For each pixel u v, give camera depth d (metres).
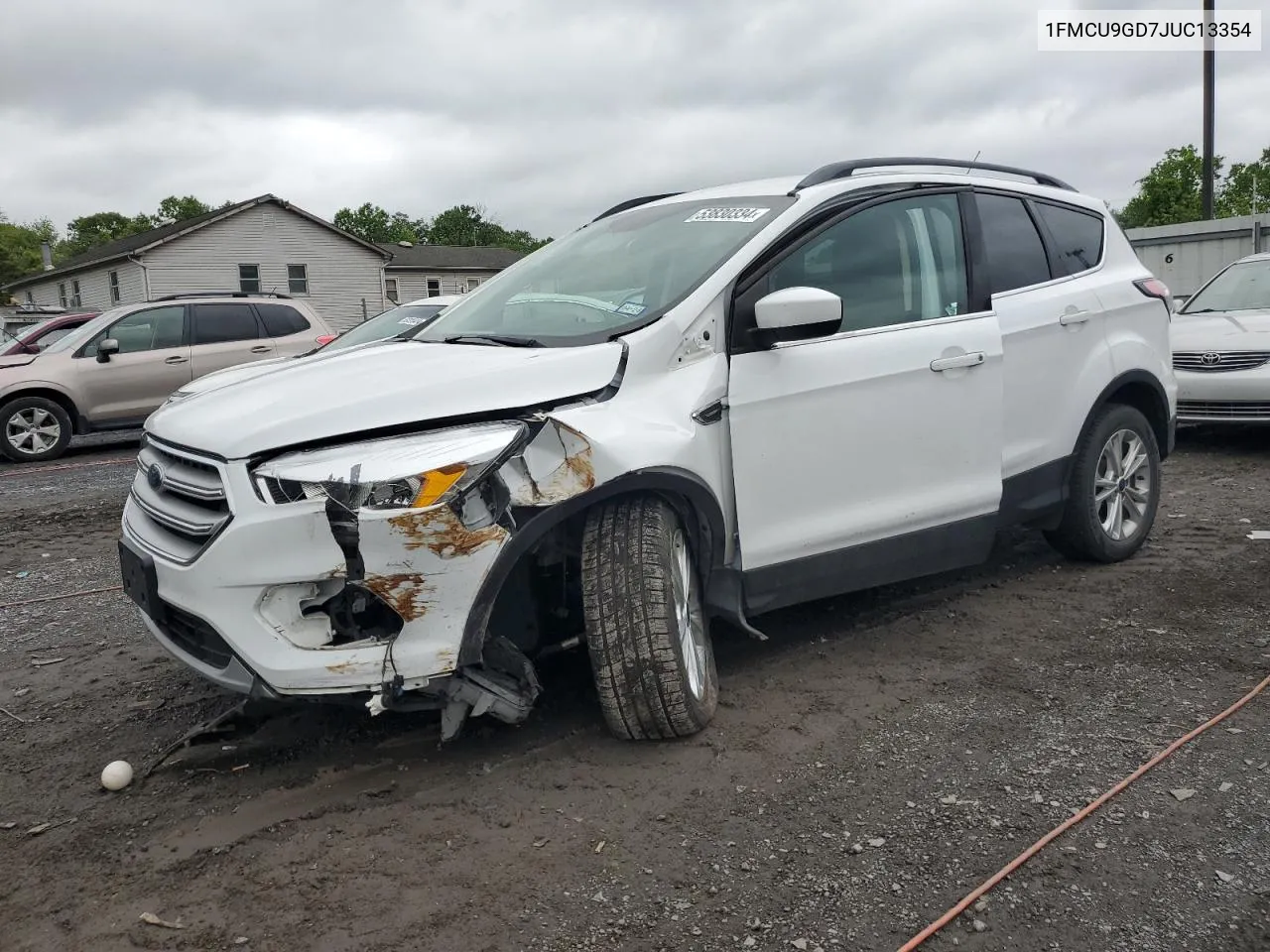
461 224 95.25
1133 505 5.47
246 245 36.94
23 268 89.69
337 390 3.17
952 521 4.32
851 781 3.15
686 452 3.35
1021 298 4.68
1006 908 2.51
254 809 3.09
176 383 12.59
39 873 2.79
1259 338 8.59
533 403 3.14
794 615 4.75
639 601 3.22
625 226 4.50
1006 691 3.81
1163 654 4.13
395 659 2.91
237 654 2.93
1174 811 2.93
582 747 3.41
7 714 3.95
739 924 2.48
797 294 3.48
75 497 9.16
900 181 4.37
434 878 2.69
